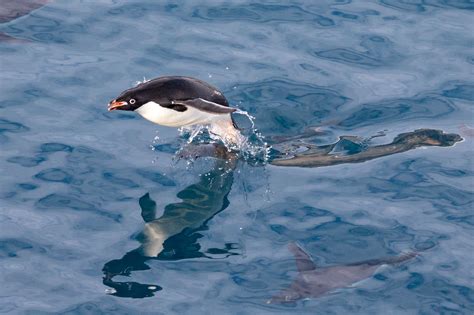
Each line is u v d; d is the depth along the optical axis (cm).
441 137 2367
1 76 2555
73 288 1817
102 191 2133
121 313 1750
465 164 2258
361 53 2744
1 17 2855
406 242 1983
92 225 2016
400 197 2136
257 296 1805
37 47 2706
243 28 2848
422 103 2519
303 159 2281
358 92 2561
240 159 2275
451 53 2747
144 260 1909
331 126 2417
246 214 2078
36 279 1838
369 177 2211
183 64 2644
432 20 2920
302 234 2008
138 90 2105
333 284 1838
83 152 2267
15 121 2370
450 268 1900
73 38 2764
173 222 2036
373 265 1905
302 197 2138
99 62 2638
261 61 2678
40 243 1947
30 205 2070
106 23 2848
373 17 2936
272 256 1933
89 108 2444
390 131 2395
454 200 2127
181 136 2355
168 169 2228
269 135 2370
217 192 2155
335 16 2936
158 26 2841
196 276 1864
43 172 2184
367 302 1789
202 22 2875
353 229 2025
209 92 2167
